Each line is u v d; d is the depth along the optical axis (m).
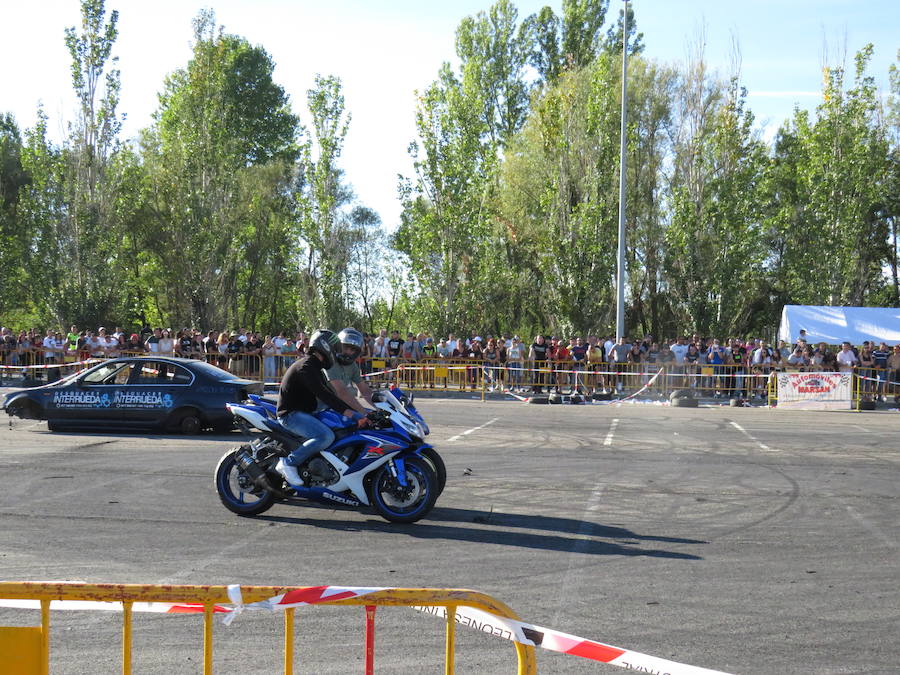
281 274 54.38
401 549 7.10
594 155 36.06
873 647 4.92
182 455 12.02
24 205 40.69
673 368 24.52
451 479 10.44
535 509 8.75
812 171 40.81
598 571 6.48
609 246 35.38
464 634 5.10
